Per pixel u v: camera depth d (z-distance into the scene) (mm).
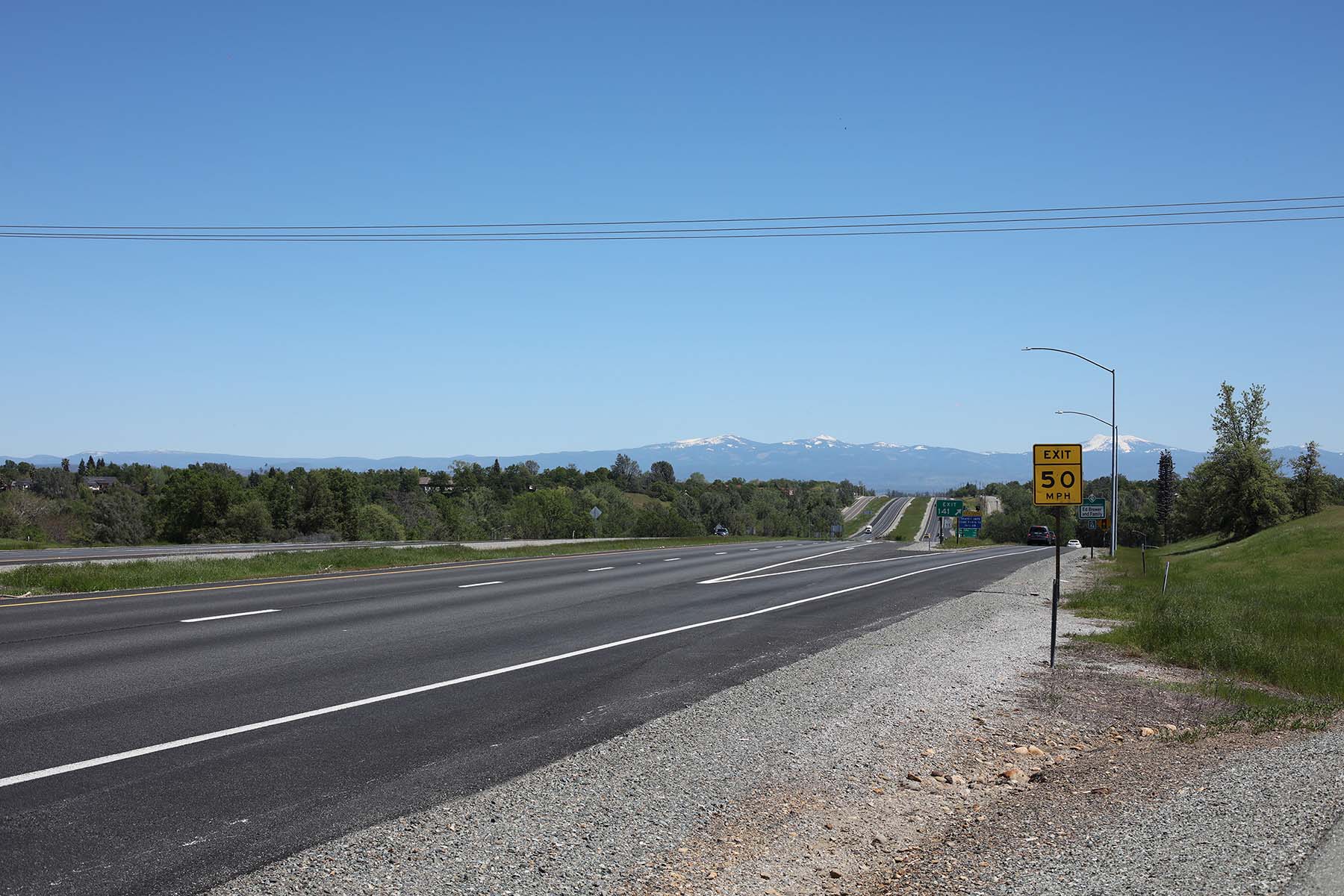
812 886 5840
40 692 9922
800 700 10992
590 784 7492
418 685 11055
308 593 20984
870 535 174875
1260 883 5203
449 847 6023
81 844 5832
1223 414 86688
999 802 7727
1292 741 9828
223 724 8859
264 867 5582
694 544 61375
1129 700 12328
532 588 23781
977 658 14852
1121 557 58406
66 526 88062
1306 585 35688
